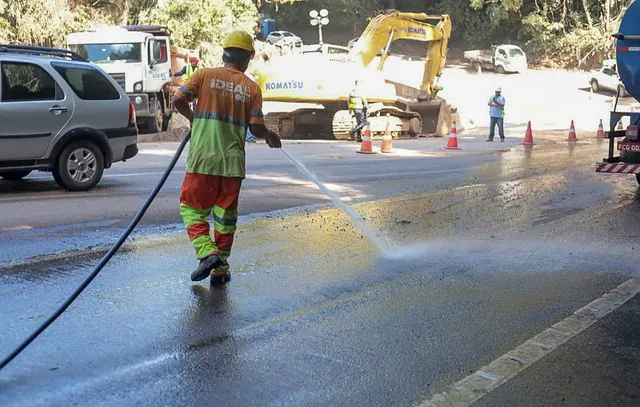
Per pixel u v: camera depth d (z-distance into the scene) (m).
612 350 4.29
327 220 8.20
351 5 55.25
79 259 6.16
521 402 3.58
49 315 4.67
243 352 4.16
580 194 10.60
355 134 20.66
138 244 6.77
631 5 10.49
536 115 32.59
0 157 9.20
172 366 3.94
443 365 4.03
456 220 8.38
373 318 4.81
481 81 42.19
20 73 9.35
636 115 10.75
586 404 3.56
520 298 5.31
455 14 52.16
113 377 3.77
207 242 5.21
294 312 4.89
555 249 6.92
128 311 4.80
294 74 20.73
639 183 11.39
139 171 12.75
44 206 8.76
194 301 5.05
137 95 21.53
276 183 11.38
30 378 3.74
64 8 28.78
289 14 59.31
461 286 5.61
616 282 5.78
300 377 3.84
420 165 14.72
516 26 50.59
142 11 33.38
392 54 53.91
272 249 6.68
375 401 3.57
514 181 12.15
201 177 5.20
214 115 5.16
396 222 8.20
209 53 34.09
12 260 6.08
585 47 46.09
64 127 9.67
